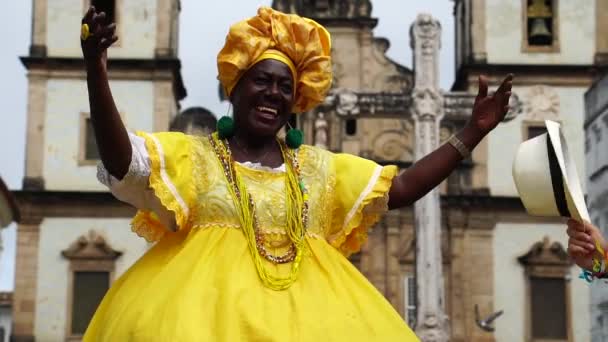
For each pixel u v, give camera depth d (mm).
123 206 34188
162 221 4262
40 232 33938
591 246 4680
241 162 4438
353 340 4031
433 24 22516
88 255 33812
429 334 21578
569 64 34406
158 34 34844
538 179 4562
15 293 33531
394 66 36438
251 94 4395
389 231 34375
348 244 4617
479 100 4656
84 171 34219
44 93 34438
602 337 18906
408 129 35500
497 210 34250
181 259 4148
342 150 35344
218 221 4273
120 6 34906
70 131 34375
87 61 3891
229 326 3898
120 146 4031
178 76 35719
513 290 33781
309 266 4254
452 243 34156
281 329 3975
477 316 32562
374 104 22109
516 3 34812
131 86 34656
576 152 34125
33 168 34094
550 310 33594
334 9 36594
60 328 33469
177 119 35250
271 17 4418
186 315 3900
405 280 34188
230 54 4402
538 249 33812
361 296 4230
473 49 34594
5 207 28859
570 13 34781
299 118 34906
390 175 4566
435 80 22469
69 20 34812
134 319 3973
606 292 18688
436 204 22047
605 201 18828
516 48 34625
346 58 36438
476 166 34469
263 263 4199
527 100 34406
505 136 34562
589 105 20031
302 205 4359
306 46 4457
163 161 4203
